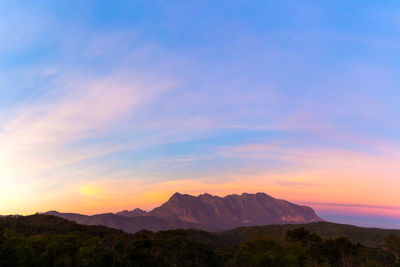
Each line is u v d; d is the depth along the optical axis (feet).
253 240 313.32
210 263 303.89
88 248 241.96
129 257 262.88
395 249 357.61
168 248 312.09
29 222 422.00
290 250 293.02
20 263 200.03
